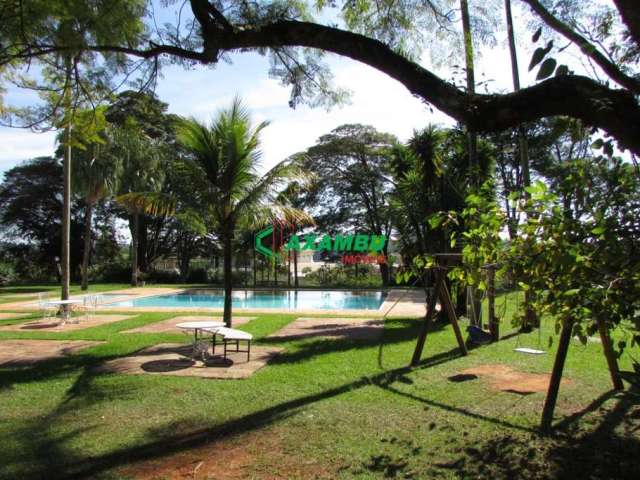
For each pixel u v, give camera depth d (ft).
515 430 15.94
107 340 33.01
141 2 17.34
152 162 74.28
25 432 15.99
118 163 81.15
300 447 14.67
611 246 8.84
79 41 17.20
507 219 10.82
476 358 26.66
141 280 106.01
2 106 21.02
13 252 128.26
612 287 8.95
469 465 13.41
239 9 15.12
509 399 19.19
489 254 10.97
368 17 19.56
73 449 14.62
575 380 21.72
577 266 9.21
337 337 34.30
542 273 10.07
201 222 34.58
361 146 108.37
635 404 18.25
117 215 128.88
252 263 109.40
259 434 15.75
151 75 19.88
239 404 18.84
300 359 26.89
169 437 15.56
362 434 15.66
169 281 114.62
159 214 34.19
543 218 9.86
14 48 17.79
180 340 32.94
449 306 27.68
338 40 12.30
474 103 10.07
